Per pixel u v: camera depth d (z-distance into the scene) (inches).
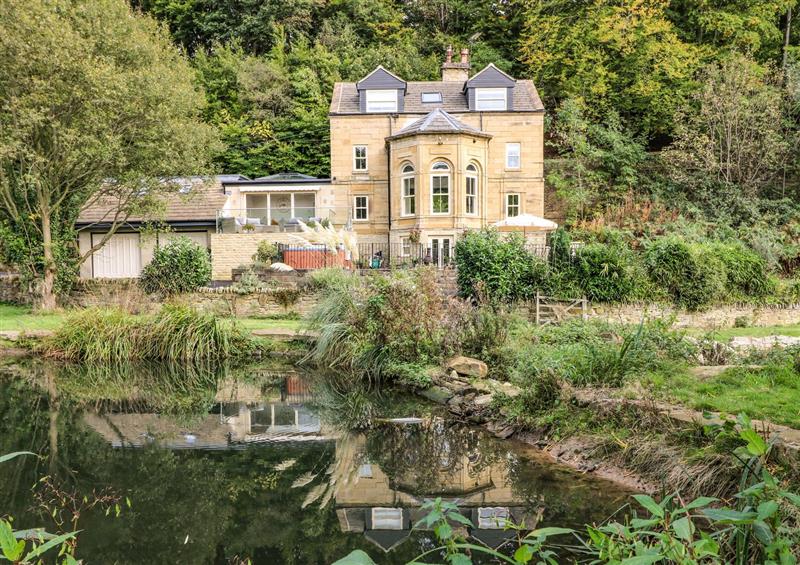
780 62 1275.8
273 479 254.8
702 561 120.6
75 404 408.8
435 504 103.6
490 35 1552.7
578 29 1272.1
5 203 760.3
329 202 1131.3
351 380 479.2
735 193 1050.1
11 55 650.2
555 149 1365.7
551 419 293.4
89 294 803.4
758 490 93.4
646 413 251.6
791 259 899.4
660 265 665.0
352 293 556.1
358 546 188.1
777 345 358.6
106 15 721.6
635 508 204.4
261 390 454.9
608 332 464.8
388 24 1561.3
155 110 724.0
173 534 197.9
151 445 307.4
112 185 801.6
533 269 653.3
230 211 986.1
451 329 449.7
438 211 1037.2
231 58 1483.8
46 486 245.4
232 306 753.0
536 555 173.2
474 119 1112.2
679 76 1213.7
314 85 1417.3
